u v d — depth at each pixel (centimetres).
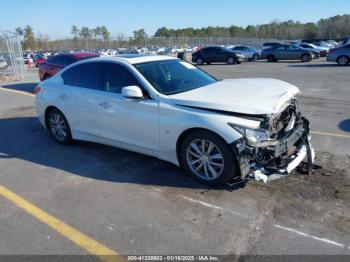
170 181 421
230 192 386
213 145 380
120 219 345
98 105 493
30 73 2111
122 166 476
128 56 512
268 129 357
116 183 425
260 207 353
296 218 331
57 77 589
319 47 2839
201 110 385
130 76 459
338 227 314
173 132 407
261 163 370
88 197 393
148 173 448
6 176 466
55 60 1244
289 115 416
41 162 511
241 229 319
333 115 727
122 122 464
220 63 2806
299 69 1861
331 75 1487
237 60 2569
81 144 586
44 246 308
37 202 388
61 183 434
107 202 379
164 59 514
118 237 316
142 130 442
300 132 416
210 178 397
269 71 1828
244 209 351
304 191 379
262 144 355
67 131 570
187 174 438
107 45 4672
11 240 319
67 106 548
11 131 698
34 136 653
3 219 355
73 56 1196
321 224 320
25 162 516
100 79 500
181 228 325
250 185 398
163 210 357
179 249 295
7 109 922
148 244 304
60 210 368
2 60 1862
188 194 387
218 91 422
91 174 456
